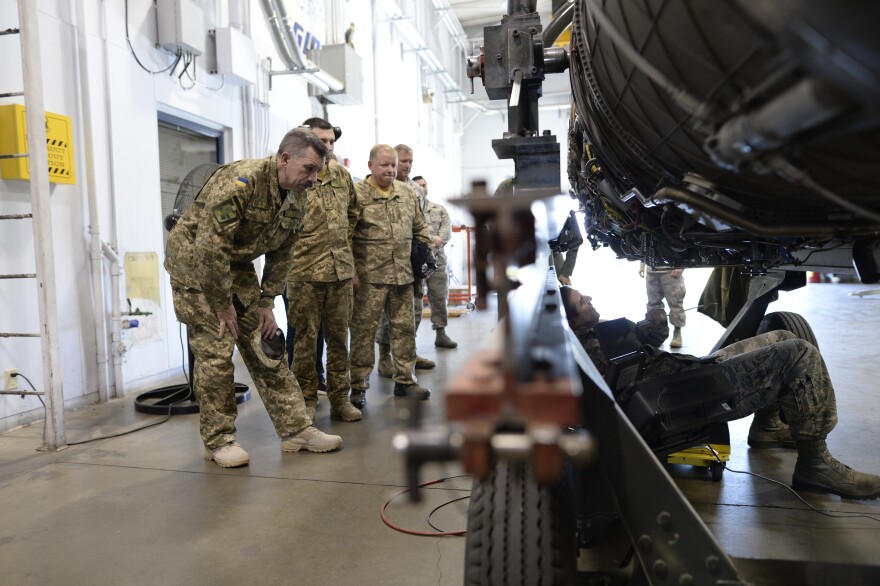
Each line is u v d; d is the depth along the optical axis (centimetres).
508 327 54
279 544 181
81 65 355
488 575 93
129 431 301
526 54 155
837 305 844
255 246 247
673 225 164
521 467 102
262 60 555
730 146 62
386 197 349
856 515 194
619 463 98
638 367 181
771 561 121
